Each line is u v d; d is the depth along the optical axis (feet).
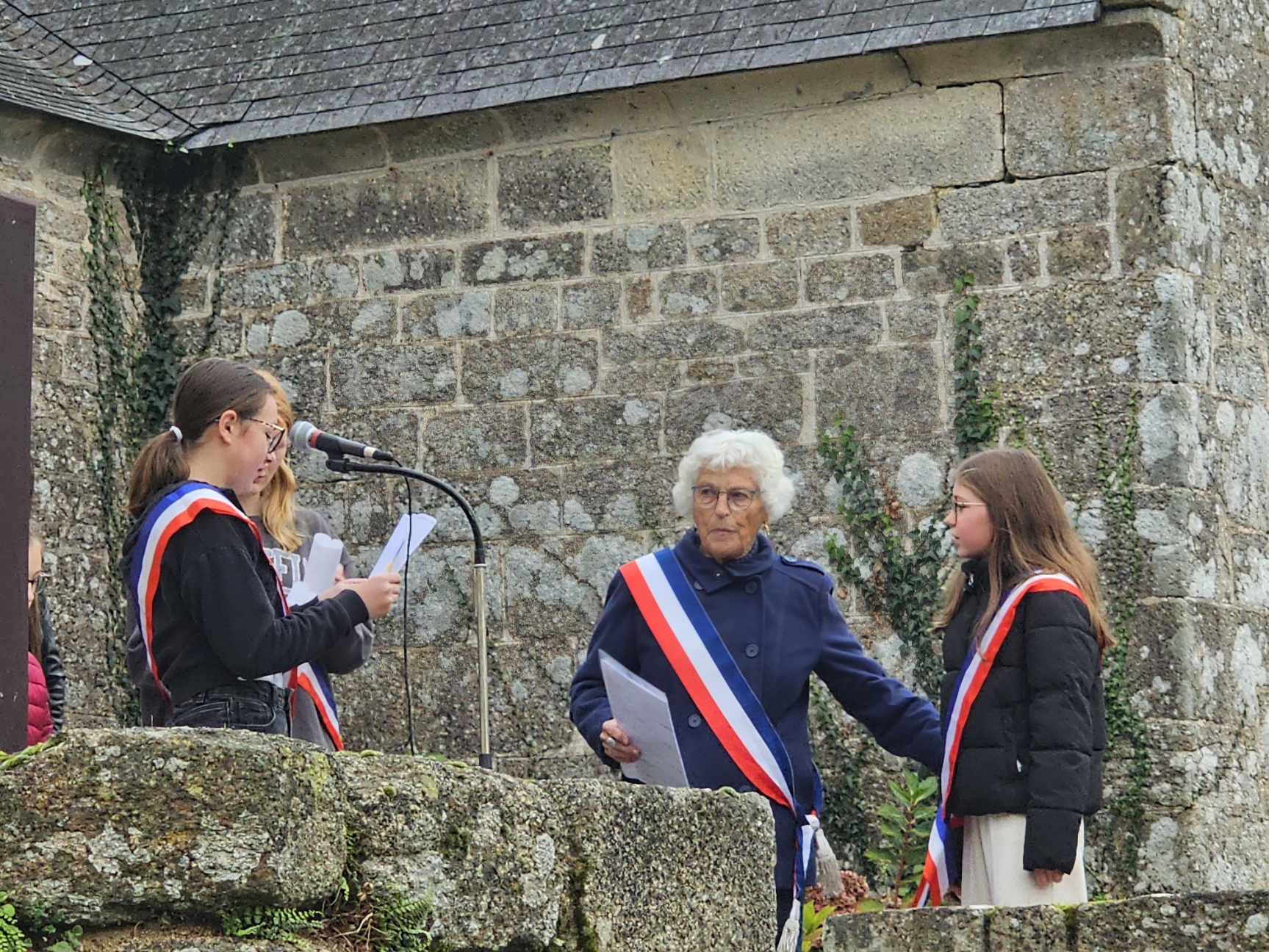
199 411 18.15
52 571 39.63
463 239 40.34
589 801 15.21
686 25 39.37
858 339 37.65
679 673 22.85
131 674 19.15
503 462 39.55
